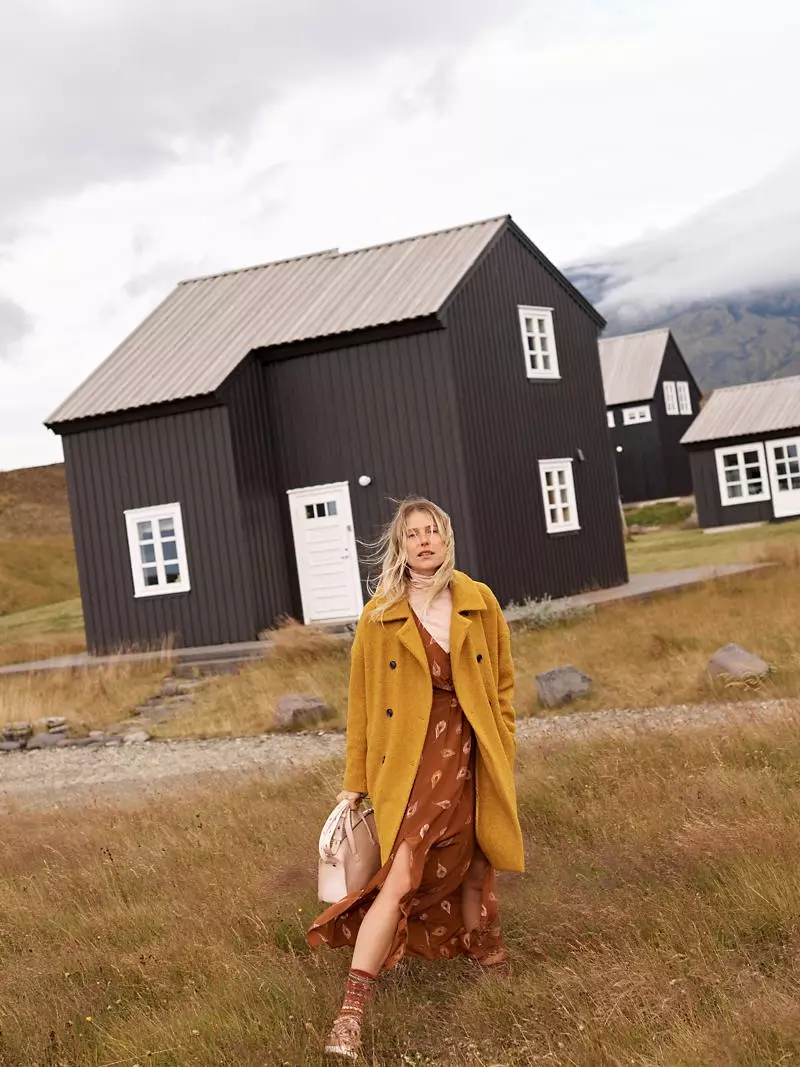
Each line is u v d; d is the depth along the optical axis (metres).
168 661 20.66
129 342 24.88
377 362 21.44
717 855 5.48
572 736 9.88
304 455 22.25
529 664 15.14
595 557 24.38
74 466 22.89
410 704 4.60
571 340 24.97
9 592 45.91
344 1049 4.10
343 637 18.66
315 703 14.82
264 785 9.42
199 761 13.18
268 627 21.78
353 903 4.45
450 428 20.89
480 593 4.75
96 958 5.57
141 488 22.34
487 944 4.81
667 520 47.66
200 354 22.94
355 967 4.27
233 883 6.35
